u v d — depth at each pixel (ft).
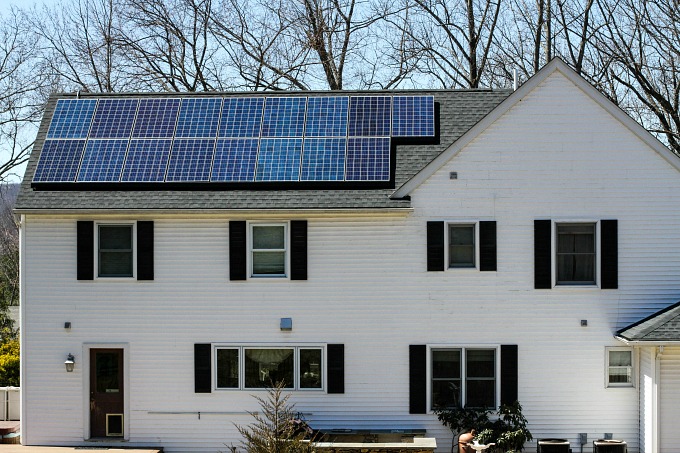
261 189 71.26
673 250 69.46
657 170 69.56
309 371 70.64
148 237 70.79
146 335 70.85
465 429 68.85
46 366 71.10
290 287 70.54
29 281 71.31
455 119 76.89
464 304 70.03
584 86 69.51
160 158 73.20
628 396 69.51
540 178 69.82
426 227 70.03
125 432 70.74
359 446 63.67
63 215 71.05
